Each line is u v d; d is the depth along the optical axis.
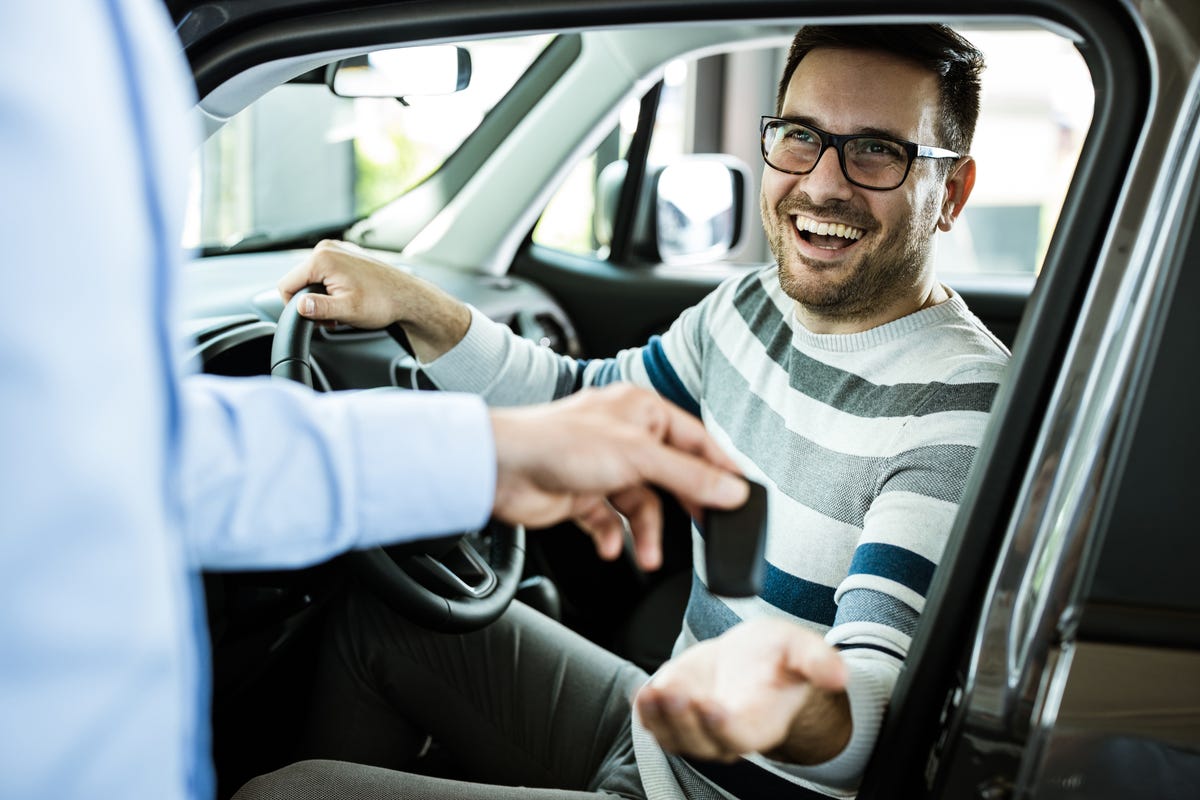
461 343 1.45
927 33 1.18
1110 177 0.74
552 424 0.58
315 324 1.39
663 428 0.63
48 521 0.36
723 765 1.12
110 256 0.38
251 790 1.09
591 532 0.65
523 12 0.87
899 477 1.06
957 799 0.77
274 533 0.52
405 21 0.90
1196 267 0.69
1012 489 0.77
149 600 0.40
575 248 2.52
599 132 2.29
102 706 0.39
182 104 0.43
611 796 1.17
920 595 0.95
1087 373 0.72
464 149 2.32
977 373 1.09
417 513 0.54
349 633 1.51
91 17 0.38
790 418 1.23
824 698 0.74
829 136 1.19
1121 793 0.73
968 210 4.64
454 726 1.47
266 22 0.92
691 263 2.62
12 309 0.35
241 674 1.47
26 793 0.37
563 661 1.46
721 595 0.62
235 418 0.52
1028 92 4.43
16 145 0.35
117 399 0.38
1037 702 0.74
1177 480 0.70
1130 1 0.72
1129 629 0.71
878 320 1.22
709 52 2.28
